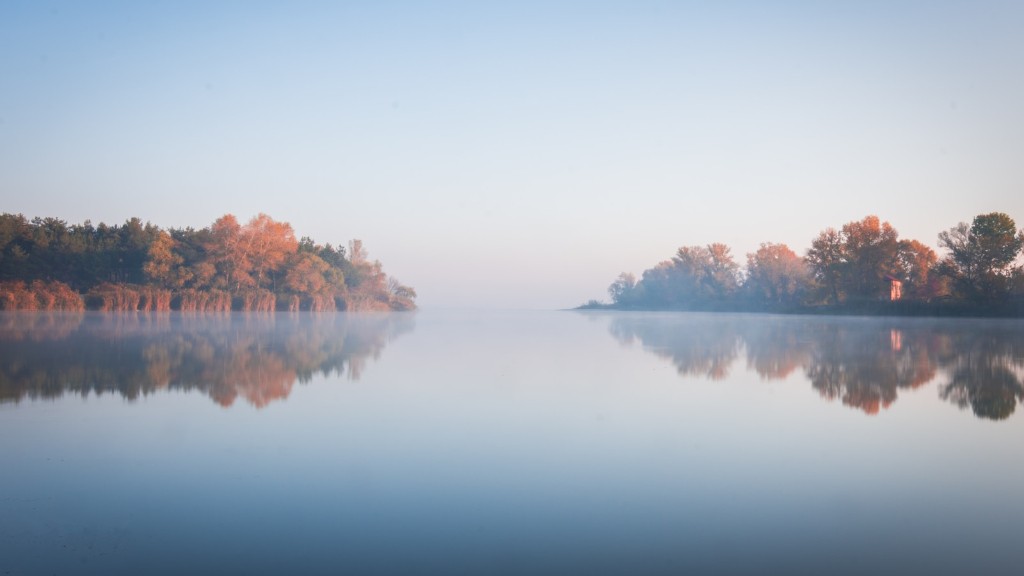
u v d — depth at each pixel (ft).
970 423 43.19
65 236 253.24
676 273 444.14
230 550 22.75
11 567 21.39
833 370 71.92
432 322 229.86
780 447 36.58
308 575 20.93
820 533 24.36
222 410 46.88
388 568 21.44
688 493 28.76
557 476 31.07
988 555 22.49
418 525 25.00
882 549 22.99
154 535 24.04
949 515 26.17
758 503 27.45
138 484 29.73
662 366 75.77
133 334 118.32
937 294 275.18
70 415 44.86
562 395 53.93
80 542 23.40
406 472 31.63
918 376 66.54
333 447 36.29
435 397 52.80
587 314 397.39
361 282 360.48
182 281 248.32
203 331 132.26
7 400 50.34
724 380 63.46
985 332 146.20
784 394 54.85
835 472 31.94
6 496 28.07
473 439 38.32
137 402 49.80
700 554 22.54
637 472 31.89
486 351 96.27
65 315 196.75
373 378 63.87
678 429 41.27
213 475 31.07
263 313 260.62
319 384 59.67
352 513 26.21
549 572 21.17
